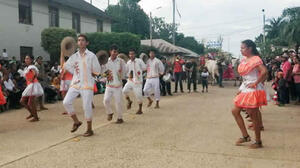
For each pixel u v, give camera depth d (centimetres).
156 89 1084
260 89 593
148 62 1088
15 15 1950
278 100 1141
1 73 1095
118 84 820
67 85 1130
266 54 3875
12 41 1931
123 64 830
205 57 2336
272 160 521
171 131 728
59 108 1109
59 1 2283
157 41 3459
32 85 866
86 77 688
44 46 2006
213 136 680
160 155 551
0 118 927
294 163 506
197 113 970
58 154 561
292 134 695
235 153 561
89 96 686
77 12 2533
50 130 753
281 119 869
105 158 538
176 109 1054
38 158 541
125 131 732
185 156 545
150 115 941
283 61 1180
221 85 1992
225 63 2281
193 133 708
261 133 707
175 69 1647
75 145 618
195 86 1680
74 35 2062
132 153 563
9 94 1106
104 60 805
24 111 1059
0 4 1838
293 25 3038
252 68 579
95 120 869
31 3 2067
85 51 696
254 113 589
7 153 570
